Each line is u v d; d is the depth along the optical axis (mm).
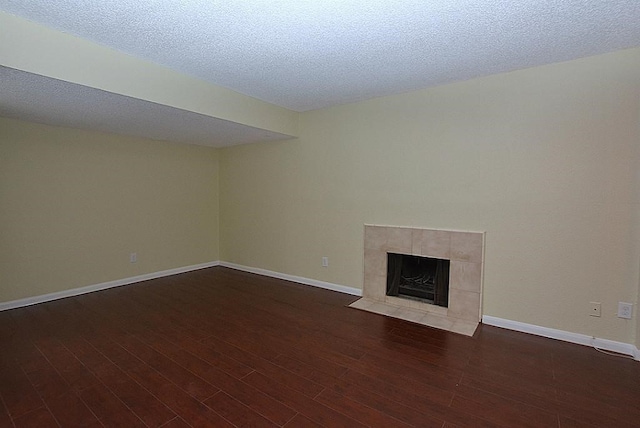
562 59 2545
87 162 3891
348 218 3904
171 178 4773
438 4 1800
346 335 2803
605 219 2492
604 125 2463
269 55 2484
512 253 2879
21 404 1860
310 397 1950
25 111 2980
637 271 2396
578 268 2609
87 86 2311
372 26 2047
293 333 2842
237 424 1720
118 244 4223
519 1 1767
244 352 2496
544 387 2047
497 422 1740
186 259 5027
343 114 3855
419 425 1718
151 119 3268
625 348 2459
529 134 2752
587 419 1762
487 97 2922
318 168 4133
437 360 2379
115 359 2373
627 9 1835
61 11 1914
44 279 3600
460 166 3096
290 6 1827
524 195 2799
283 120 4000
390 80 3020
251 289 4117
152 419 1751
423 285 3479
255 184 4859
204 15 1935
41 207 3553
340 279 4027
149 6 1849
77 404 1868
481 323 3045
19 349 2506
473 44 2287
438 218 3248
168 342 2652
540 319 2781
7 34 1955
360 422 1739
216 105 3176
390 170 3533
